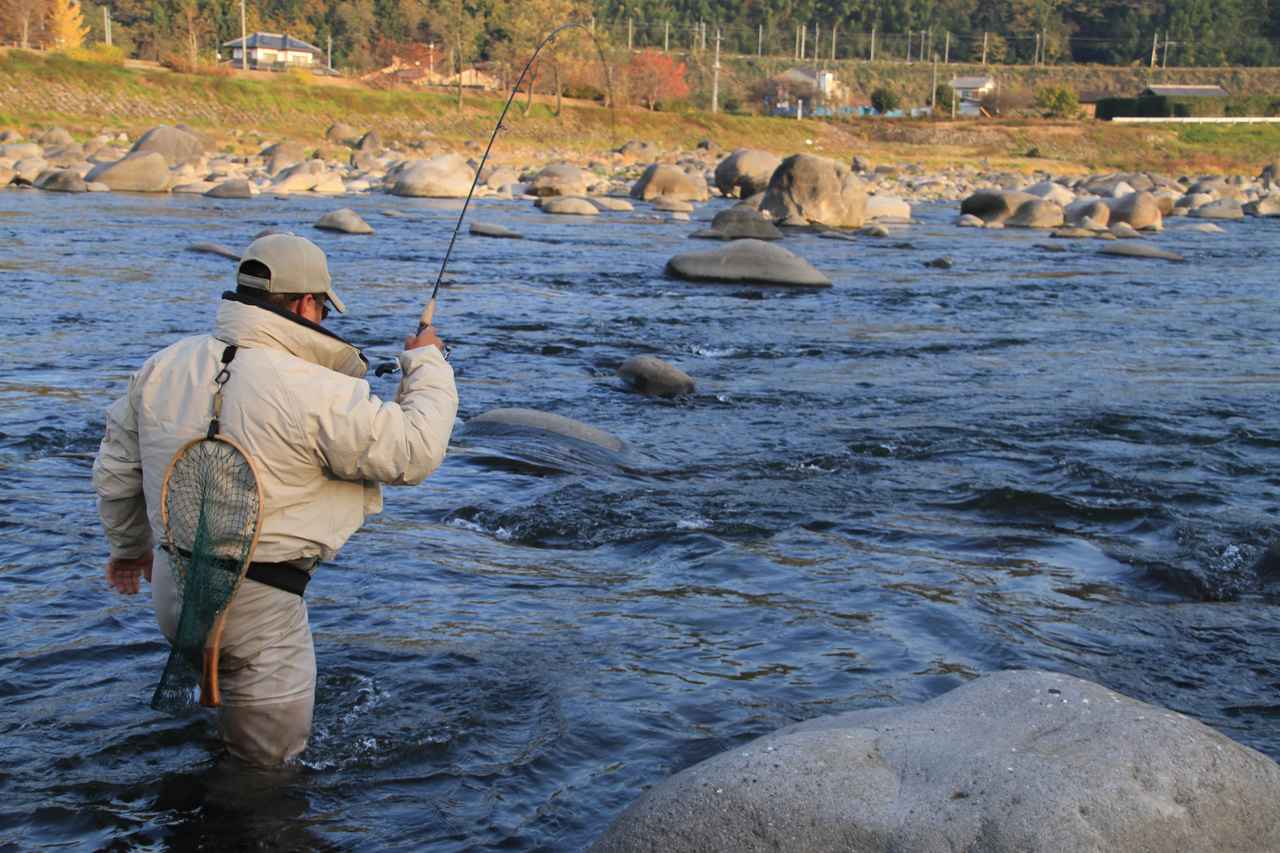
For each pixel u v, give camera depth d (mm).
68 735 3451
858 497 6488
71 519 5496
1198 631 4625
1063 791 2459
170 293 13180
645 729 3588
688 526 5836
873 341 12219
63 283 13531
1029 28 181500
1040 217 31375
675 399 9086
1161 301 16203
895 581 5086
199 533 3010
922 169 65875
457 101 71000
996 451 7629
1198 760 2568
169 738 3459
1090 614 4777
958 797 2500
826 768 2615
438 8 136375
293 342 3125
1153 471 7250
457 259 18109
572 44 78625
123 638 4164
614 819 2832
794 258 16969
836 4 188375
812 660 4168
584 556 5395
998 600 4887
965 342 12312
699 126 77562
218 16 133375
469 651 4160
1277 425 8609
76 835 2955
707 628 4469
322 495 3164
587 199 31469
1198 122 98875
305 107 64750
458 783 3254
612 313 13484
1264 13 180500
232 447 2992
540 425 7449
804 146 78812
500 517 5871
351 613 4500
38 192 27188
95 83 58062
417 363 3385
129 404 3162
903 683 3982
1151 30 176250
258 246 3137
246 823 3023
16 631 4184
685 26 176750
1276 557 5445
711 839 2520
